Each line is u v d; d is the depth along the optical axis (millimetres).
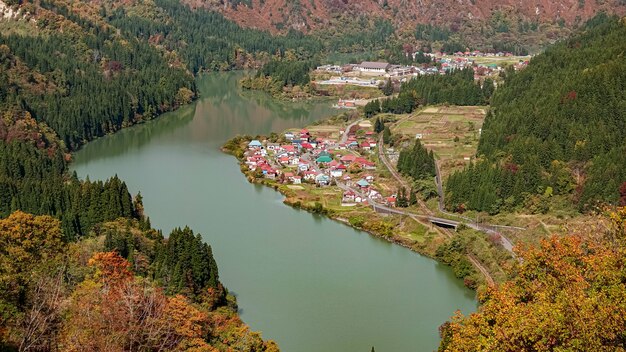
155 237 154375
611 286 68125
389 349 122500
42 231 111375
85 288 91375
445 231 180500
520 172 191375
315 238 178375
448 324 119438
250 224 186750
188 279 130375
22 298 82250
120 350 76875
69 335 76688
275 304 138750
